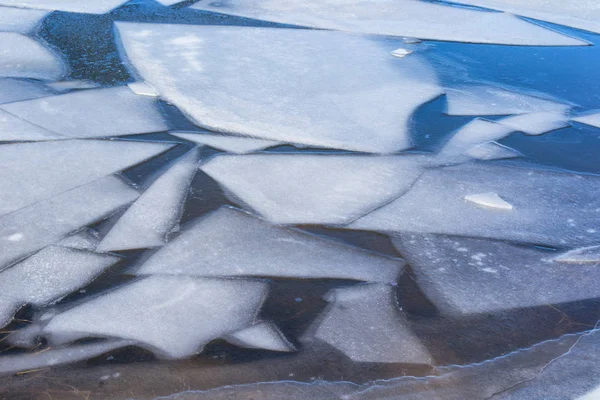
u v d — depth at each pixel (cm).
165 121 297
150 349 160
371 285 188
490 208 233
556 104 338
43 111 301
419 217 226
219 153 267
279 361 158
